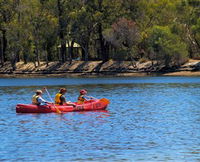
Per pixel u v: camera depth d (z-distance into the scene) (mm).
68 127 58031
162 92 114375
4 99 100125
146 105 83375
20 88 141125
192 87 132125
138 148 45625
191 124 59906
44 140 49688
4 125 60219
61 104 73562
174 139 49812
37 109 71562
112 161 41000
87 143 47969
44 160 41406
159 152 43969
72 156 42688
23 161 41125
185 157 42219
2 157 42469
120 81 172000
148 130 55406
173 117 66688
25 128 57562
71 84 158875
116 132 54094
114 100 93750
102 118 65938
